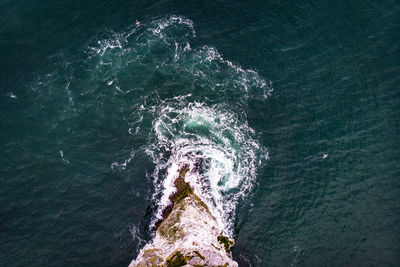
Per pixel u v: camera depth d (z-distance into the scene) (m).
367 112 51.59
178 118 51.75
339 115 51.59
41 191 46.38
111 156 48.91
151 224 44.19
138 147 49.59
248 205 45.69
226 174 47.59
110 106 52.59
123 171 47.78
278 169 48.03
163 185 46.59
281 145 49.75
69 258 42.28
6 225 43.91
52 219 44.56
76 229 43.97
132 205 45.47
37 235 43.47
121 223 44.38
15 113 51.91
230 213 45.12
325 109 52.16
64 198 45.97
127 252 42.66
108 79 54.78
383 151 48.75
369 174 47.22
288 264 42.00
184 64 56.25
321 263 41.91
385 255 42.09
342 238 43.22
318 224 44.19
